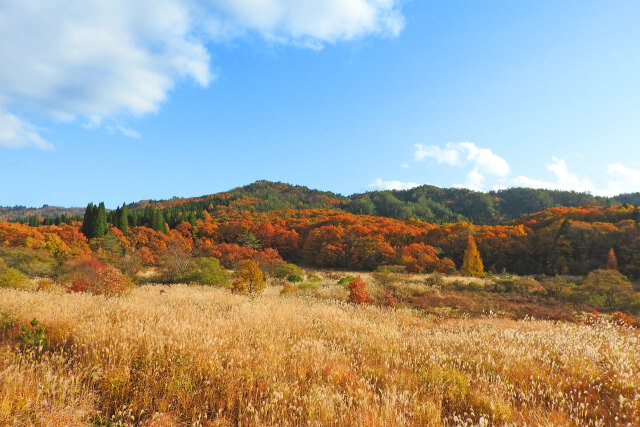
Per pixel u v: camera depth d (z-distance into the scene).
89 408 3.82
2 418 3.26
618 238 52.22
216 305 11.28
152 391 4.25
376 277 31.05
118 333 5.59
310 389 4.50
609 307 20.41
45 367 4.41
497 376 5.51
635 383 5.13
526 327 11.05
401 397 4.39
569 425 3.96
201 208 136.50
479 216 177.00
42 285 15.00
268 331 7.45
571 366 6.27
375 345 7.33
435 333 9.23
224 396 4.32
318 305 13.15
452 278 35.91
